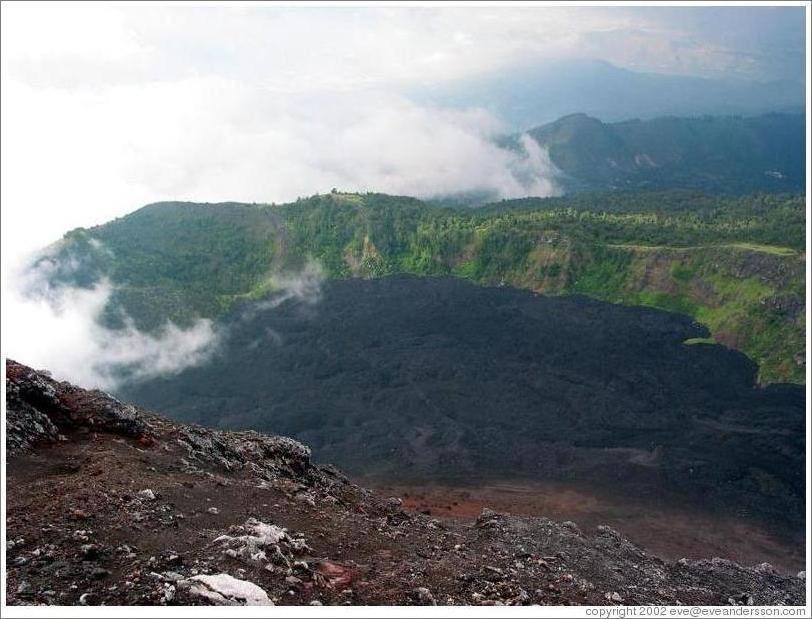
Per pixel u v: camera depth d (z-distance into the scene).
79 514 15.43
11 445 19.48
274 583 13.89
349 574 15.63
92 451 20.45
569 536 26.41
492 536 24.89
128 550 14.20
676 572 26.11
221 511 17.81
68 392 24.06
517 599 16.53
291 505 20.16
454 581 16.75
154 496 17.39
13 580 12.50
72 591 12.40
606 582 21.09
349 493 28.16
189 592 12.67
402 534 21.06
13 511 15.48
